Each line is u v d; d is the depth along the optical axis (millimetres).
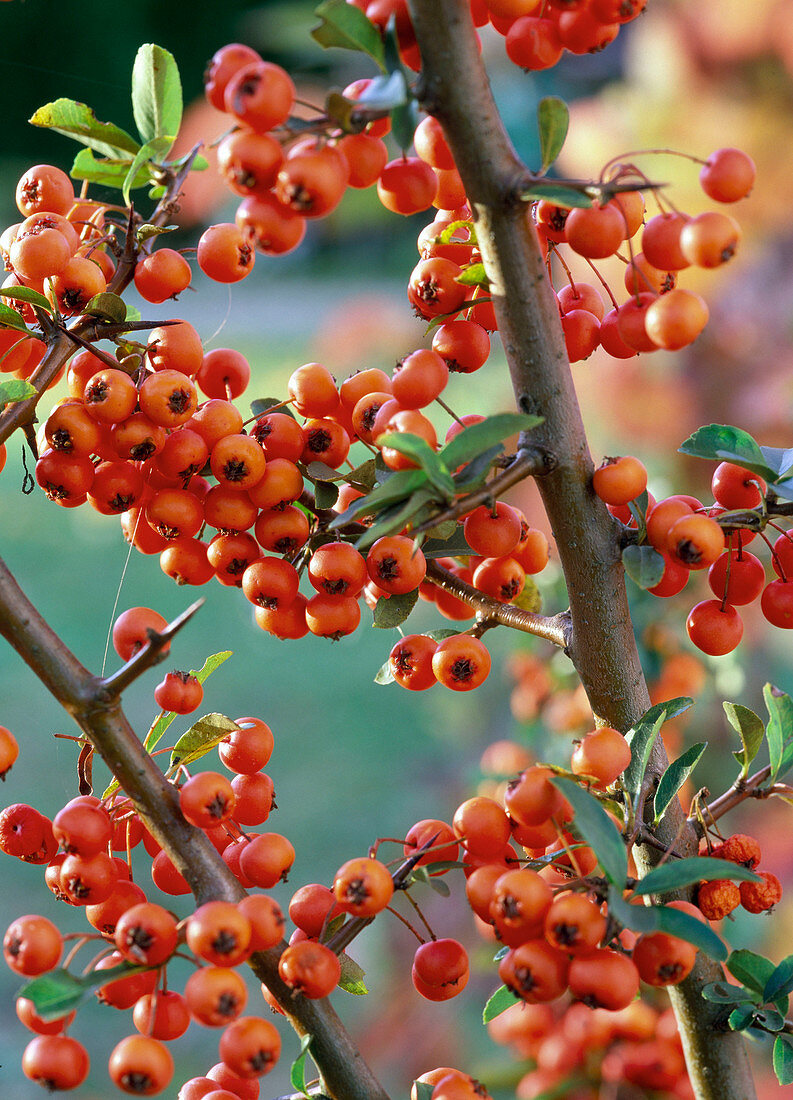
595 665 467
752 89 791
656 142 806
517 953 437
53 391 1592
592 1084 585
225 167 437
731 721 465
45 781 1566
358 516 440
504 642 1392
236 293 3125
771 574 735
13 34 2219
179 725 1652
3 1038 1150
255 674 2016
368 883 446
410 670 479
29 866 1456
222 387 486
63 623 2092
